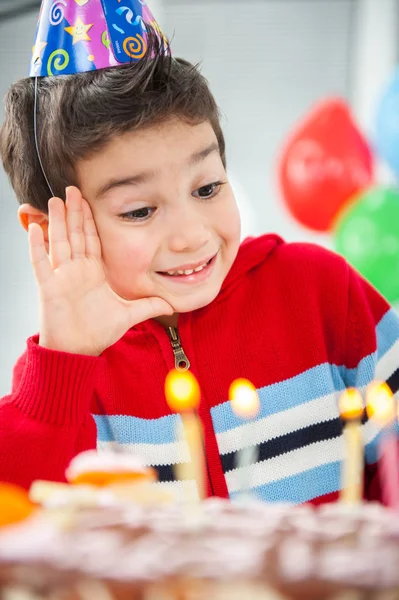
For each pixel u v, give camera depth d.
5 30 3.84
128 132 1.20
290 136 3.34
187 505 0.73
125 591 0.60
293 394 1.39
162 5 4.10
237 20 4.11
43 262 1.28
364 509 0.72
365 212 3.08
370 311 1.45
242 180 4.14
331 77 4.12
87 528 0.68
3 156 1.43
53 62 1.31
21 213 1.41
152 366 1.41
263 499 1.35
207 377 1.40
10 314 3.93
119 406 1.40
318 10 4.11
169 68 1.25
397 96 3.18
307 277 1.45
